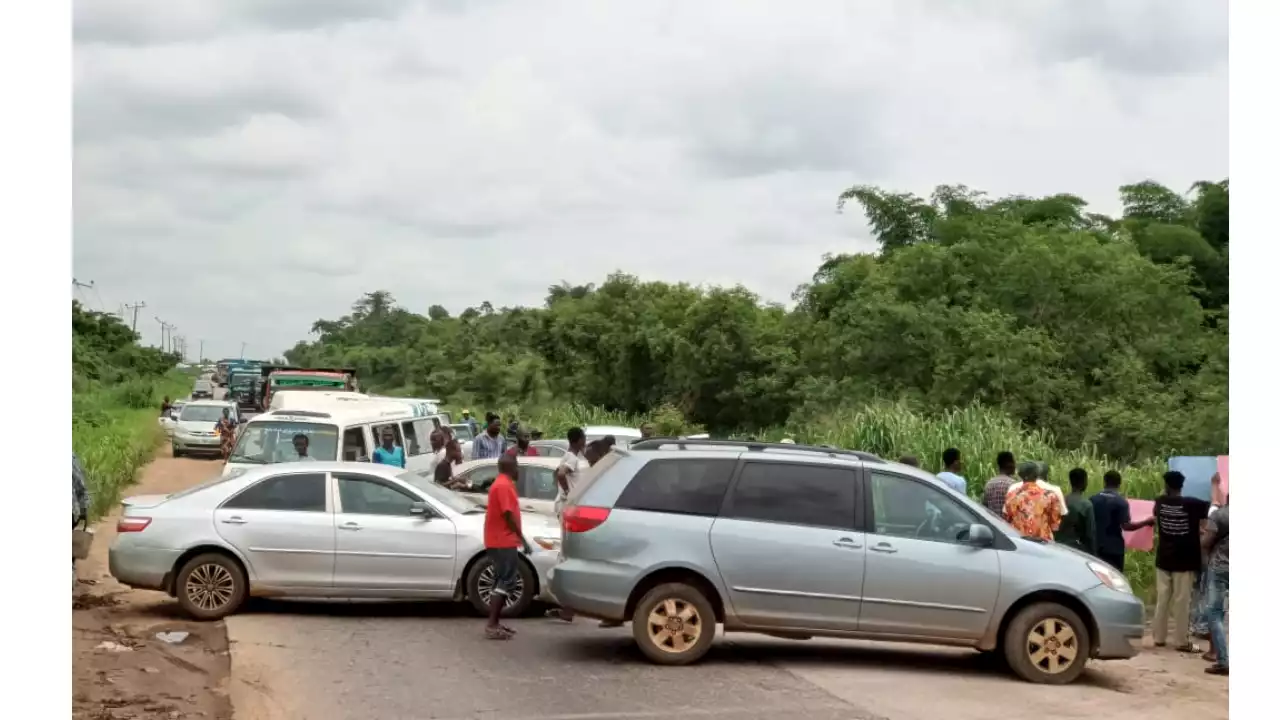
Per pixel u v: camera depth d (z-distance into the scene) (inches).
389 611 520.7
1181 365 1475.1
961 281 1450.5
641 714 335.3
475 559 496.7
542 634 467.2
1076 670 406.0
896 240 1907.0
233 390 2046.0
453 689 364.2
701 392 1747.0
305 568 486.3
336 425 705.0
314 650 424.2
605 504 411.5
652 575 407.2
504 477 457.4
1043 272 1421.0
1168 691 407.8
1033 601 408.8
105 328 3117.6
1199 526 501.4
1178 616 502.3
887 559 402.9
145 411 2160.4
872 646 472.1
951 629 404.5
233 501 490.6
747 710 342.0
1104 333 1419.8
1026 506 486.3
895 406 991.6
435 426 843.4
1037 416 1279.5
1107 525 521.7
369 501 497.0
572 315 2106.3
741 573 402.9
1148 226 1952.5
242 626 468.1
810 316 1775.3
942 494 414.9
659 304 2042.3
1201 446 1191.6
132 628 464.8
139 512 487.2
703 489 411.5
